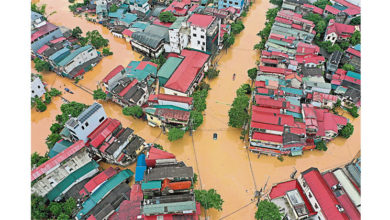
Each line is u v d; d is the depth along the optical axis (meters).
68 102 97.00
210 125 89.81
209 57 105.81
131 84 95.19
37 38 112.25
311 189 64.88
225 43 116.06
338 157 80.69
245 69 109.62
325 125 81.81
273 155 81.50
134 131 88.19
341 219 59.09
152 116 85.38
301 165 79.12
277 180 75.88
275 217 61.50
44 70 107.81
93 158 79.50
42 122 91.44
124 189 70.44
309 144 80.50
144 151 81.12
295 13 124.75
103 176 71.00
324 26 116.19
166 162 72.62
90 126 78.12
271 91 89.94
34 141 85.75
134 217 63.28
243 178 76.38
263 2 151.38
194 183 74.69
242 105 86.94
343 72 97.25
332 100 88.88
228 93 99.88
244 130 85.81
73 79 105.44
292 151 79.69
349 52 104.44
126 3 140.25
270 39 110.62
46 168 65.50
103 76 107.25
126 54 117.75
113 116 93.06
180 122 84.25
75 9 142.38
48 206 65.75
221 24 120.06
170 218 62.09
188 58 102.00
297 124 80.00
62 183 69.81
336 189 66.31
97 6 136.25
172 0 142.75
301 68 99.31
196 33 103.56
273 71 95.88
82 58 107.88
